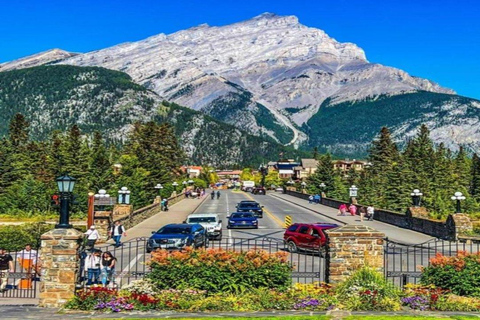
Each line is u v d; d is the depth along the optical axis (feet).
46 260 51.49
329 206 240.73
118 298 50.16
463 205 252.62
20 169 249.96
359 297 50.42
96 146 290.15
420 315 46.50
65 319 45.93
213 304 49.78
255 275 53.26
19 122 327.47
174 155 382.42
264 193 397.80
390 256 87.76
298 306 49.67
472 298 52.08
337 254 55.26
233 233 129.49
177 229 92.43
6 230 104.47
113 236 103.76
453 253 92.43
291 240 92.73
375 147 367.45
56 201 96.27
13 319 45.88
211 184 650.43
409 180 273.95
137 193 232.32
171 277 53.36
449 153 429.38
